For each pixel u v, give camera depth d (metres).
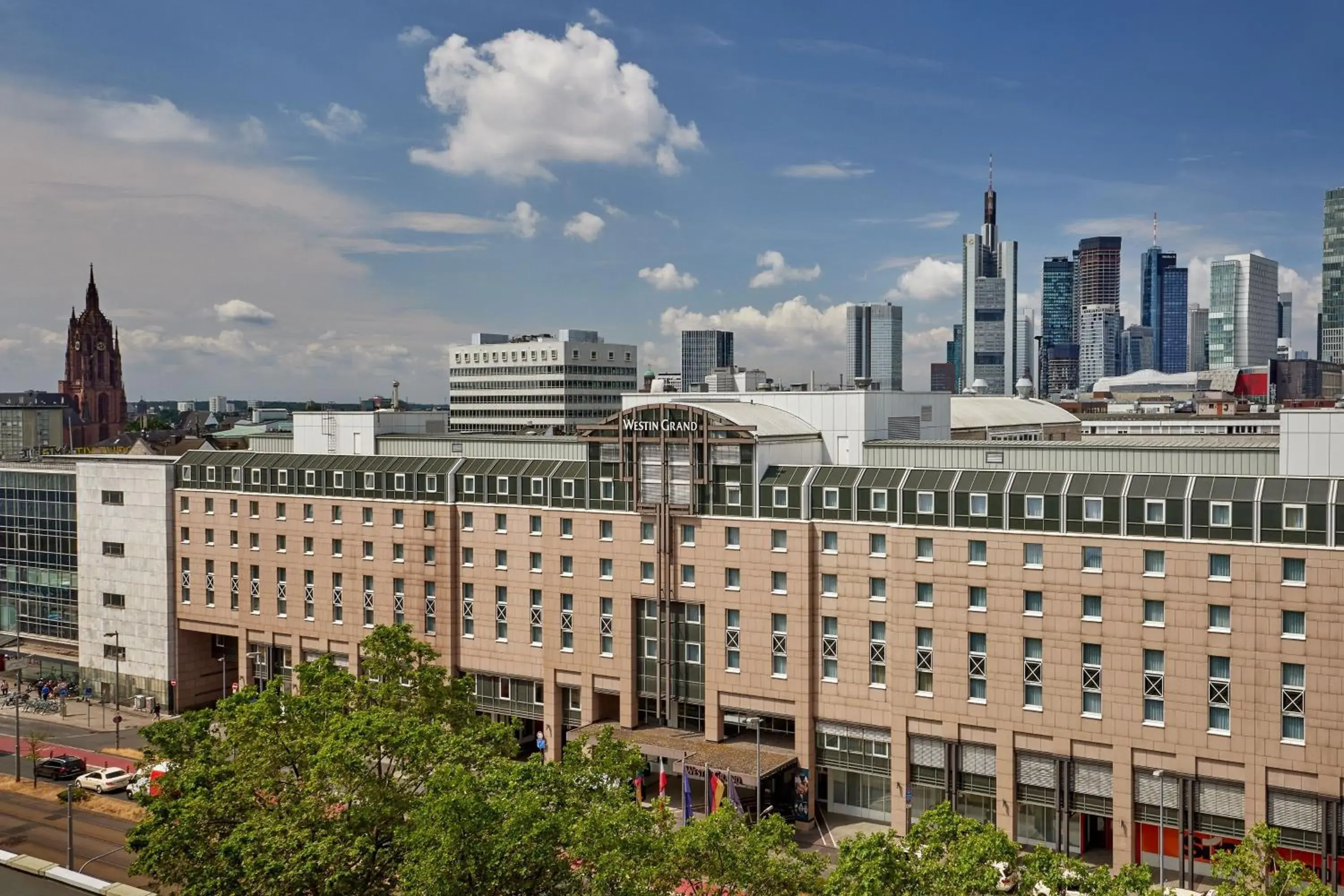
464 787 48.66
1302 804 67.69
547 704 97.31
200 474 118.81
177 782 59.44
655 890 48.78
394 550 105.69
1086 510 74.25
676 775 91.00
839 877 46.25
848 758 84.62
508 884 46.91
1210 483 70.94
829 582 84.88
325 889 50.47
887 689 82.38
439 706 70.25
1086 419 176.25
